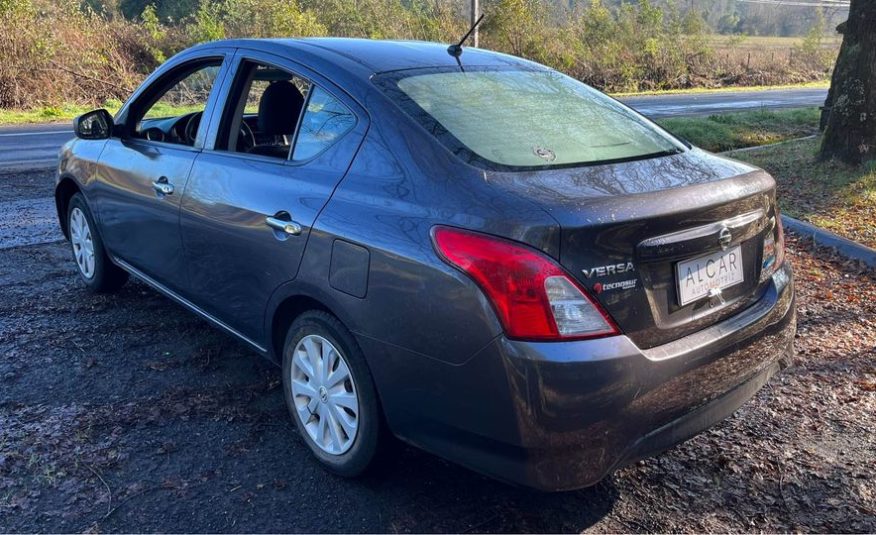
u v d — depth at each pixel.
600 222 2.35
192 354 4.09
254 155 3.43
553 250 2.31
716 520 2.82
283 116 3.70
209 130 3.71
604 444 2.41
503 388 2.35
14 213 7.14
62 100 20.47
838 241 6.08
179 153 3.84
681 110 21.30
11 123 16.73
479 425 2.46
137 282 5.23
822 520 2.83
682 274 2.58
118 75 22.22
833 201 7.43
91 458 3.08
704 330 2.67
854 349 4.29
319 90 3.21
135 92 4.48
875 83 8.49
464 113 2.99
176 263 3.88
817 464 3.18
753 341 2.83
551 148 2.88
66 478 2.94
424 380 2.56
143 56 23.66
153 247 4.06
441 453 2.62
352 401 2.87
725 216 2.69
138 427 3.33
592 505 2.89
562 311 2.31
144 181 4.01
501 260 2.33
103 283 4.86
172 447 3.18
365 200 2.78
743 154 10.47
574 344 2.32
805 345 4.35
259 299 3.28
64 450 3.12
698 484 3.03
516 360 2.31
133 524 2.70
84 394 3.61
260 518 2.75
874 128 8.60
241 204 3.28
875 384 3.87
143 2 40.44
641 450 2.49
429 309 2.49
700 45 37.69
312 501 2.87
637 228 2.41
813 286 5.34
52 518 2.71
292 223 3.00
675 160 2.97
